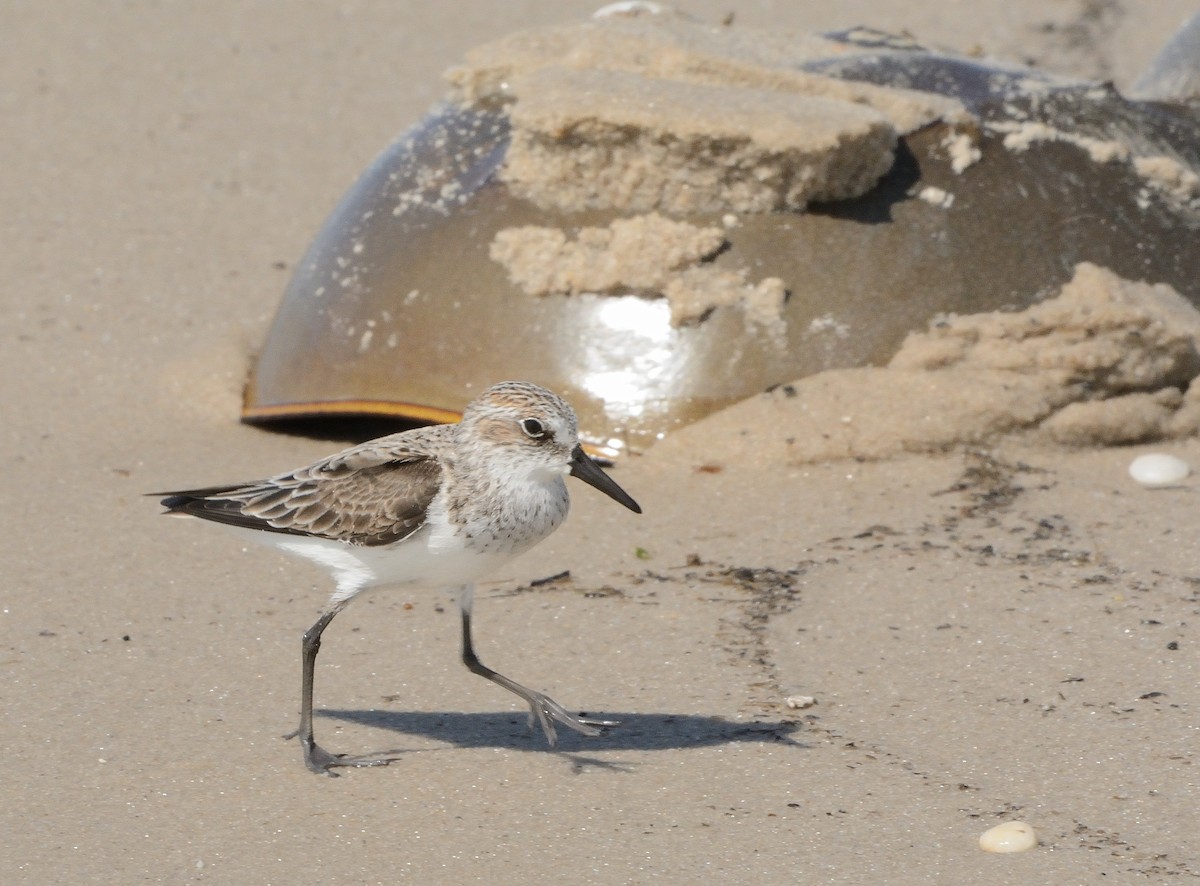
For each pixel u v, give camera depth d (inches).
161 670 381.1
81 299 668.1
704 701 365.1
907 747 341.7
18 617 407.8
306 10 1042.7
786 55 551.5
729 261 495.5
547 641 397.1
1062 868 291.6
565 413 335.6
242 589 428.8
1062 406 497.4
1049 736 343.9
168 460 520.7
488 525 331.3
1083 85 556.4
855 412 489.4
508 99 546.9
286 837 308.2
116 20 1018.7
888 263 497.0
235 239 744.3
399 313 512.4
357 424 555.8
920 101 518.3
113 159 831.1
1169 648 382.9
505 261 503.5
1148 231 516.1
